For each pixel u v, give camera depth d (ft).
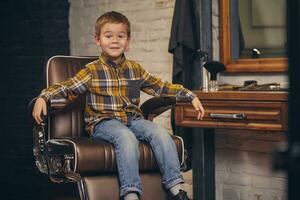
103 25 7.50
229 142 9.64
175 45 9.29
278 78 8.78
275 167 1.51
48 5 12.24
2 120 12.57
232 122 7.62
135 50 11.23
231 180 9.66
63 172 6.66
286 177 1.54
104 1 11.85
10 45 12.49
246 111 7.43
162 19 10.61
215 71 8.41
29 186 12.22
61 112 7.80
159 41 10.69
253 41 9.11
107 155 6.60
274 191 8.97
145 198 6.74
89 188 6.48
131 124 7.36
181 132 9.31
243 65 9.24
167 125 10.55
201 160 9.04
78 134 7.93
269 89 7.88
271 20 8.80
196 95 7.86
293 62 1.46
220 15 9.59
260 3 8.97
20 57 12.39
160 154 6.81
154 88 7.82
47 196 11.78
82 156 6.40
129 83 7.64
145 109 7.93
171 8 10.41
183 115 8.23
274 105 7.10
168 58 10.52
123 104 7.46
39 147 7.29
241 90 8.16
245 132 9.36
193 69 9.29
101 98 7.45
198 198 9.13
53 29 12.35
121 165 6.49
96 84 7.43
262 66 8.91
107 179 6.68
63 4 12.50
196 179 9.14
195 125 8.08
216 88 8.44
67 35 12.65
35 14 12.19
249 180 9.37
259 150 9.16
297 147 1.47
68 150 6.56
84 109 8.03
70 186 11.82
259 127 7.29
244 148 9.41
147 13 10.91
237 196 9.57
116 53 7.50
